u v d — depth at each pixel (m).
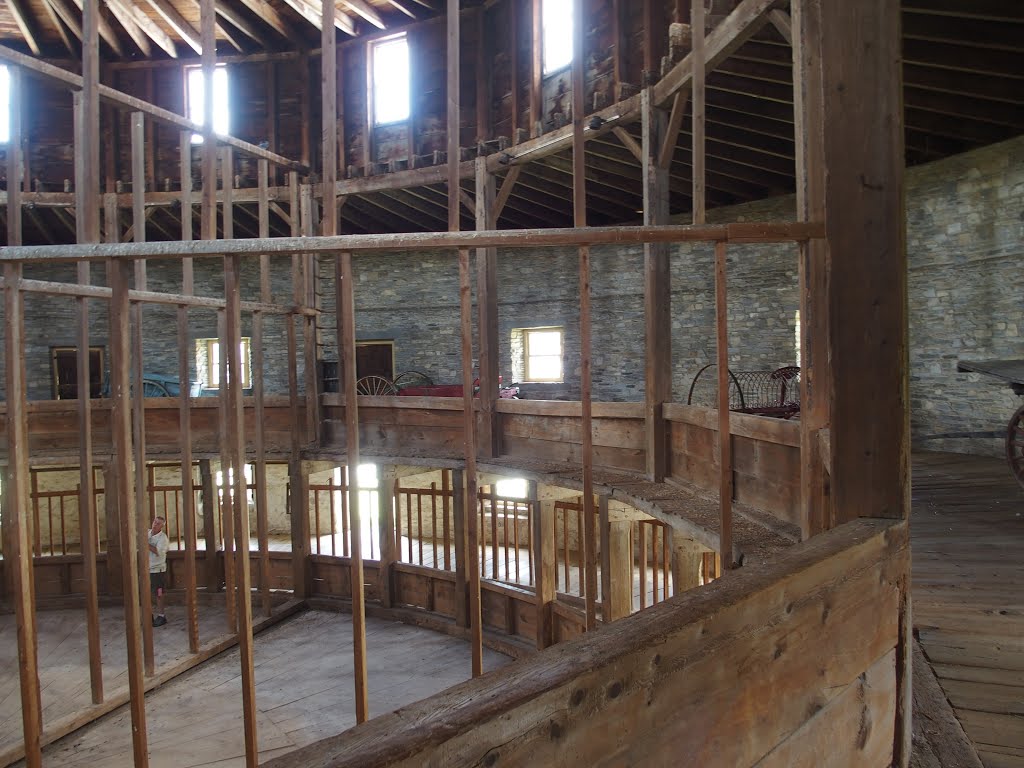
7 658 7.72
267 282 8.98
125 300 3.70
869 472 2.27
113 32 11.56
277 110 11.74
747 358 10.88
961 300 8.67
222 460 7.73
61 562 9.73
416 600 9.30
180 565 9.98
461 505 8.51
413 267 13.39
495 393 7.88
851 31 2.21
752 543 3.69
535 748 1.20
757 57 5.81
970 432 8.61
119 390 3.77
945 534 4.86
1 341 13.30
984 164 8.35
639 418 6.25
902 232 2.21
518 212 12.23
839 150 2.25
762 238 2.91
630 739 1.36
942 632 3.07
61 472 11.99
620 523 6.87
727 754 1.56
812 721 1.81
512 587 8.34
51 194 11.76
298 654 8.02
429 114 10.68
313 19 10.20
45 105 12.14
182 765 5.58
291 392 9.39
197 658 7.53
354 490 3.23
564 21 8.71
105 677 7.15
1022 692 2.51
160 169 12.13
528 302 12.71
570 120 7.73
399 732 1.08
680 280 11.34
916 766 2.10
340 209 11.64
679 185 10.35
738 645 1.59
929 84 6.80
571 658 1.31
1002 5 5.56
